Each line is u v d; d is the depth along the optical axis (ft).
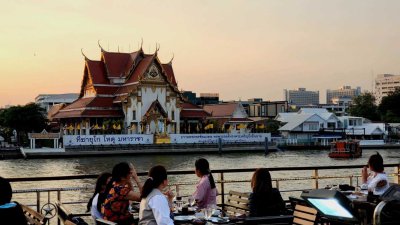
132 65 401.90
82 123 379.55
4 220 24.73
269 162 285.23
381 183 38.47
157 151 351.25
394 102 612.29
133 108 383.04
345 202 20.74
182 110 414.00
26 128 410.93
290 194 109.19
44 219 26.73
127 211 33.04
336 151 323.57
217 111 459.73
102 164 270.87
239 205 40.22
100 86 395.96
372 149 424.05
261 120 503.20
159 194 29.07
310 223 28.99
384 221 24.54
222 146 372.99
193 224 32.91
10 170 237.86
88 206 35.78
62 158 316.60
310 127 469.16
